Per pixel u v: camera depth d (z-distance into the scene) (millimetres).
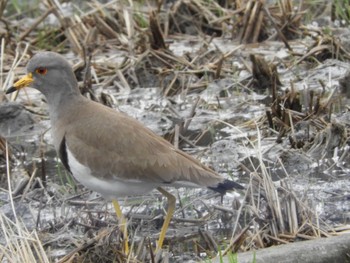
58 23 19219
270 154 13125
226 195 11883
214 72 16469
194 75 16562
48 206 11914
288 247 9656
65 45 18375
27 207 11898
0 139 14055
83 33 18281
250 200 10984
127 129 10273
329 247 9633
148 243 10406
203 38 18125
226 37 18375
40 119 15336
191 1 18781
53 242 10781
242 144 13547
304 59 16812
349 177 12289
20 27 19141
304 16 18812
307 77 16266
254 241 10133
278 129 13922
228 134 14141
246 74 16516
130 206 11758
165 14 18797
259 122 14242
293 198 10586
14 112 15156
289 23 18078
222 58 16375
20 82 10930
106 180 10273
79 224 11055
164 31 18594
